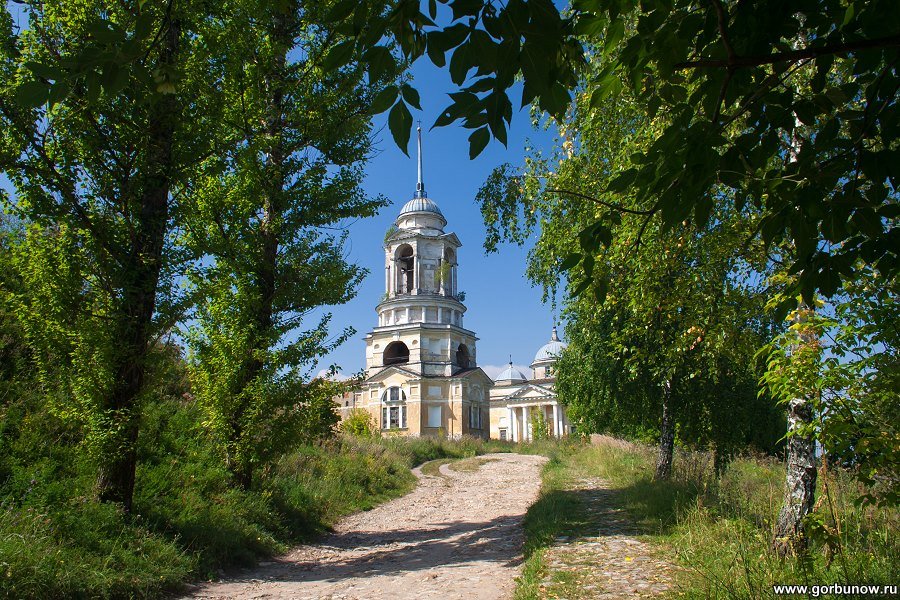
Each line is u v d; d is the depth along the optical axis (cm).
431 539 1291
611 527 1097
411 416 5894
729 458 1769
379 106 300
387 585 865
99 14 868
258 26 1238
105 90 314
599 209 949
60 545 751
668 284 960
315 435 1315
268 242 1367
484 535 1274
